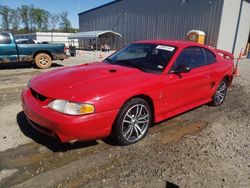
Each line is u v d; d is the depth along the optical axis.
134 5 28.08
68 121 2.76
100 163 2.97
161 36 24.45
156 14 24.70
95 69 3.72
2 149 3.19
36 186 2.52
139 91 3.27
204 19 19.61
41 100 3.08
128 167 2.91
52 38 44.91
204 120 4.55
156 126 4.14
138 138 3.52
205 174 2.84
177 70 3.83
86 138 2.95
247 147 3.56
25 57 10.45
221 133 4.00
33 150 3.19
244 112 5.20
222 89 5.43
